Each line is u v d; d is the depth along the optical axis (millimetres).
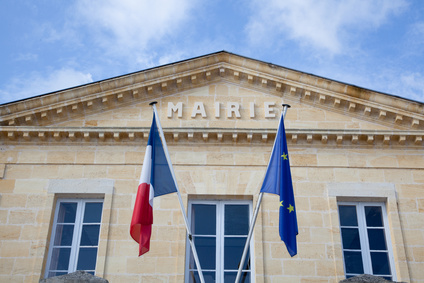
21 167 15141
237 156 15312
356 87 15953
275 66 16359
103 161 15234
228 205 14867
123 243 14023
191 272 13969
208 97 16391
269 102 16328
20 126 15461
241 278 13891
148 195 12352
